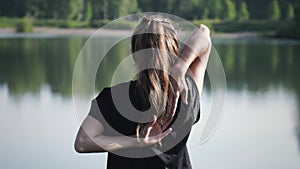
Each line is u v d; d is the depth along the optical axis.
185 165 1.92
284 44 31.47
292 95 12.28
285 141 7.68
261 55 23.95
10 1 45.22
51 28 43.69
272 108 10.46
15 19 45.00
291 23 39.47
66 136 8.03
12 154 7.05
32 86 14.10
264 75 16.67
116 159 1.88
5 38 36.06
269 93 12.68
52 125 8.88
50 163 6.61
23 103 11.24
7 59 22.27
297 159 6.76
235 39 36.28
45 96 12.25
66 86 13.98
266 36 38.84
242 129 8.46
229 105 10.84
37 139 7.85
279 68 18.72
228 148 7.24
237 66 19.55
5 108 10.63
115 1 31.23
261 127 8.65
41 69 18.41
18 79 15.73
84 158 6.78
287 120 9.22
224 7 40.78
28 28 43.34
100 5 36.03
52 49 26.80
